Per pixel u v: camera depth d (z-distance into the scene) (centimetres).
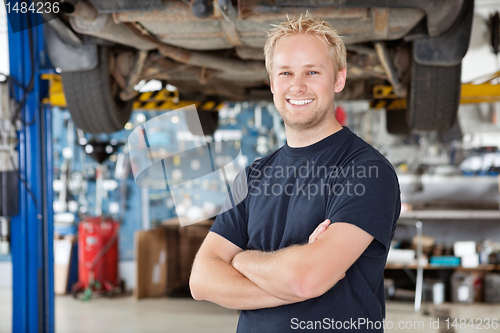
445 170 527
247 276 112
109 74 279
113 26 223
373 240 107
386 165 111
